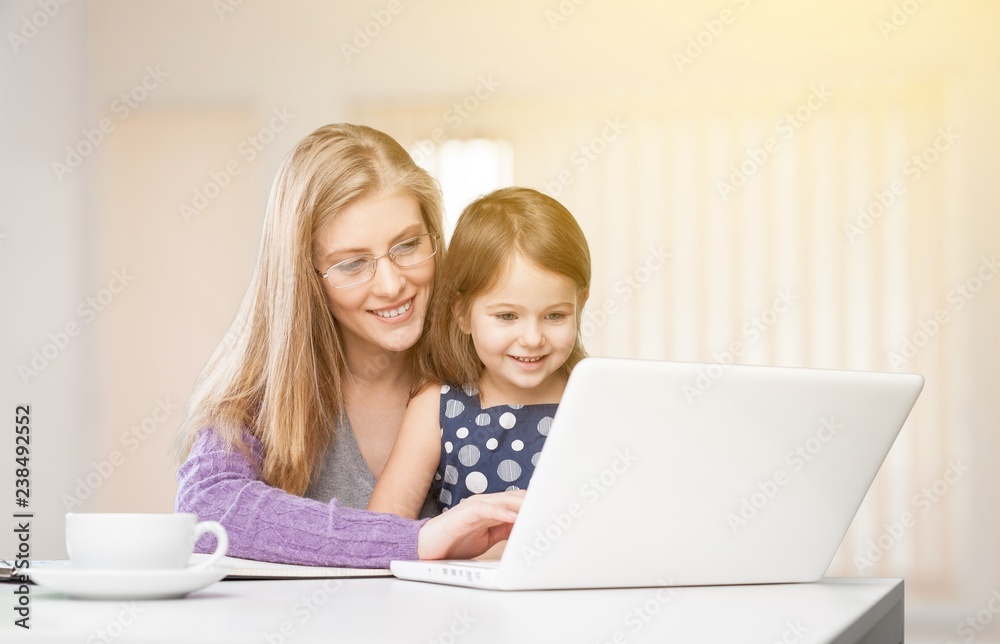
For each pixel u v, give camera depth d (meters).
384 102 4.38
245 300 1.36
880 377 0.89
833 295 4.16
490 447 1.38
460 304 1.40
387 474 1.38
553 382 1.43
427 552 0.98
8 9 4.14
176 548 0.78
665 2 4.23
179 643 0.57
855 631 0.69
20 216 4.16
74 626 0.62
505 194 1.41
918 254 4.10
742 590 0.86
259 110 4.41
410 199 1.33
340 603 0.73
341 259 1.29
